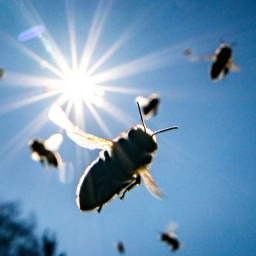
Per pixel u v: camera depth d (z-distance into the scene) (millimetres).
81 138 74
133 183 67
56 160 123
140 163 68
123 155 69
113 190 67
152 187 67
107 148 72
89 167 71
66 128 75
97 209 66
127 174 68
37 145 125
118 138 71
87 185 68
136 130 70
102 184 68
